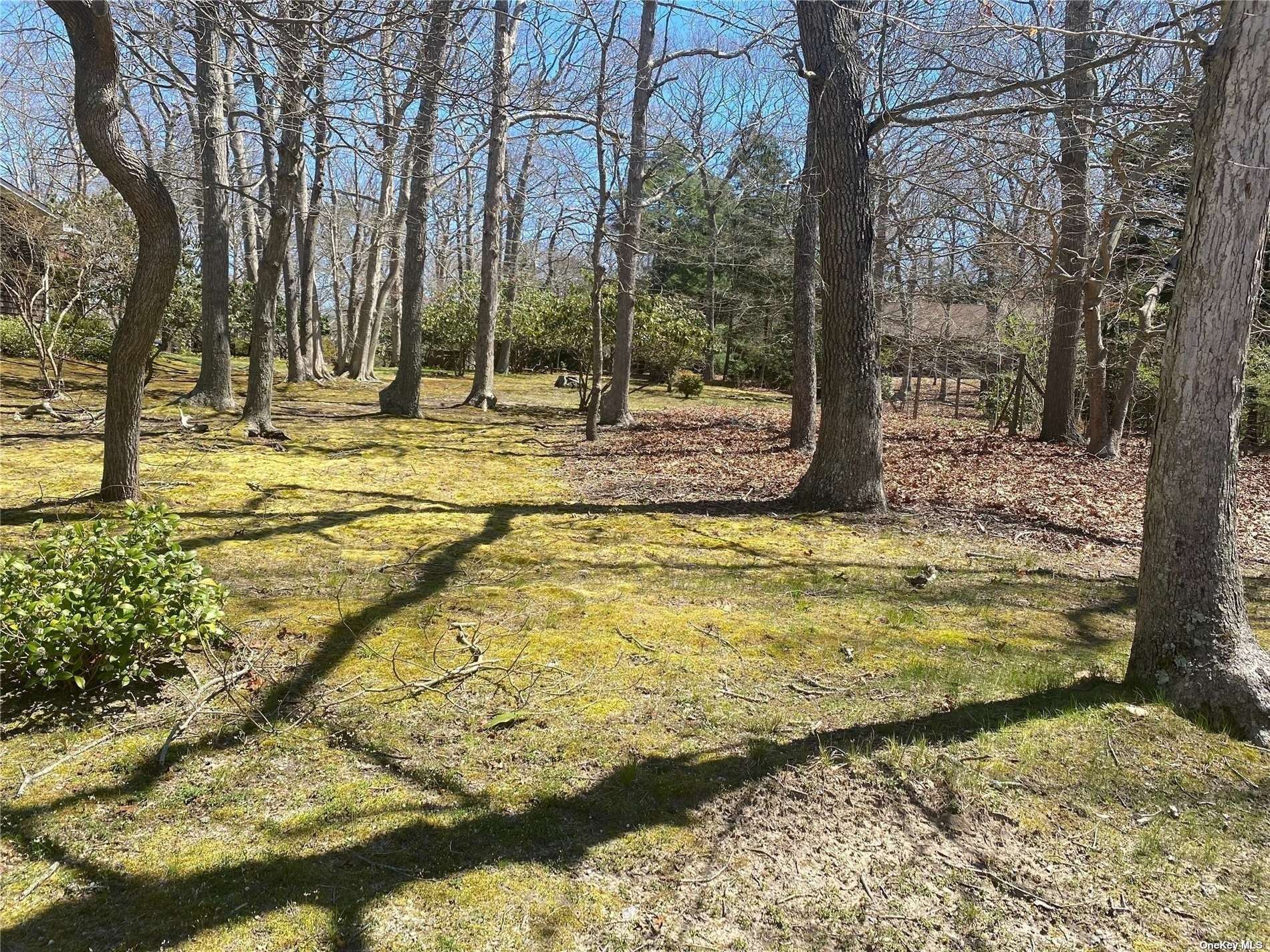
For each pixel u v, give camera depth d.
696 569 5.79
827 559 6.20
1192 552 3.61
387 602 4.77
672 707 3.52
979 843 2.63
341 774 2.89
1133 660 3.83
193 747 3.04
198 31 6.13
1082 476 10.35
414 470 9.69
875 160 10.12
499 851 2.49
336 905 2.22
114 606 3.29
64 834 2.48
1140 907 2.36
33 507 6.39
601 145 11.56
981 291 17.91
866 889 2.39
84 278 15.22
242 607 4.54
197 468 8.70
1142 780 3.01
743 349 30.33
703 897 2.33
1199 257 3.45
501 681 3.71
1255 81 3.20
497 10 6.01
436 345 28.00
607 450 12.18
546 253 29.59
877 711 3.53
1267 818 2.81
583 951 2.11
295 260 22.67
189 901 2.21
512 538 6.49
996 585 5.61
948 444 13.50
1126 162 9.44
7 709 3.25
